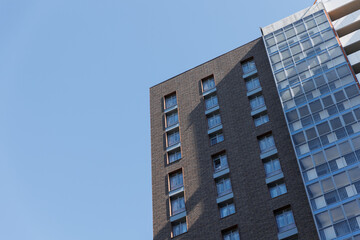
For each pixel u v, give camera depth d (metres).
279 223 52.38
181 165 63.69
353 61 62.62
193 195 59.81
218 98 68.56
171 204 60.88
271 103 63.69
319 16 69.06
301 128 57.56
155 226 59.28
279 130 60.31
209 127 66.06
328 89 59.78
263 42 71.62
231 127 63.94
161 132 69.38
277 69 65.56
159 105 73.25
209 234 55.06
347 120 55.69
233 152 61.16
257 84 67.38
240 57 71.88
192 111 69.25
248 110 64.62
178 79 75.19
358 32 66.06
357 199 48.94
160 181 63.59
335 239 47.06
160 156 66.44
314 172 53.00
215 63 73.56
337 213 48.81
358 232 46.66
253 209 54.50
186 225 57.78
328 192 50.78
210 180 60.00
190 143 65.50
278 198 54.06
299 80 62.72
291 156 57.09
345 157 52.69
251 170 58.16
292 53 66.31
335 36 65.25
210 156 62.38
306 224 50.47
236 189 57.44
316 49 65.00
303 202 52.44
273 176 56.28
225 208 56.88
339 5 71.19
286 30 69.75
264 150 59.62
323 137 55.44
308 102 59.69
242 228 53.56
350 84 58.88
